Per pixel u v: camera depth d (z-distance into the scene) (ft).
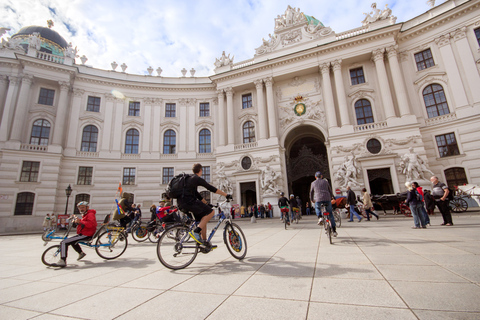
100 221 91.61
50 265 19.48
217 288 11.77
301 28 100.42
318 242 23.72
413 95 83.30
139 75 110.42
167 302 10.42
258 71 101.09
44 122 92.12
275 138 93.09
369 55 87.97
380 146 77.92
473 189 54.19
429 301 8.92
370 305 8.93
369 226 36.65
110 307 10.23
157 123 106.52
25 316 9.72
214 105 110.52
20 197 81.82
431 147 77.05
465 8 76.28
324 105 93.40
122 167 98.48
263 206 81.87
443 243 19.44
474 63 74.43
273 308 9.21
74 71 96.22
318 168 89.20
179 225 17.08
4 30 92.63
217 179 96.43
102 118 100.58
